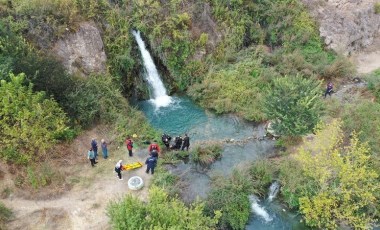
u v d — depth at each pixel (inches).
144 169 913.5
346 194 788.0
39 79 943.7
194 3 1243.2
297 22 1316.4
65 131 935.0
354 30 1342.3
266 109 989.8
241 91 1150.3
